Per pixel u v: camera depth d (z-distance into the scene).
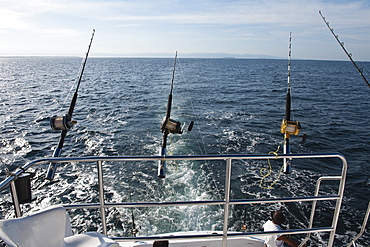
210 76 52.50
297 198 2.24
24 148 11.95
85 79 44.06
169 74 55.19
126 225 6.57
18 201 1.96
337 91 32.66
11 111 19.69
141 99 24.36
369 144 12.77
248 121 16.62
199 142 12.20
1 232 1.40
